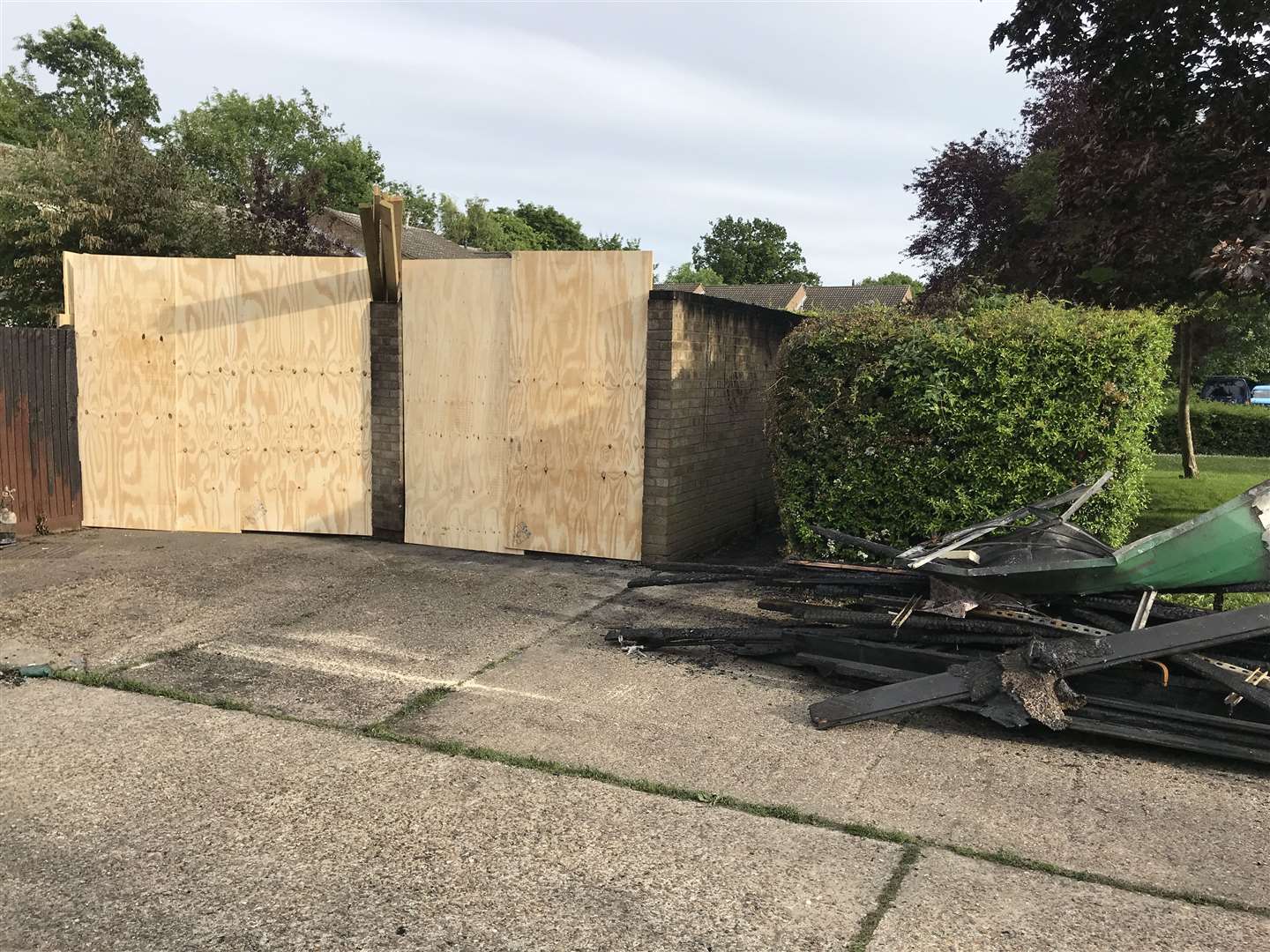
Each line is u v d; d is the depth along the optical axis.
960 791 4.04
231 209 21.39
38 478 9.19
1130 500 6.77
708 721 4.82
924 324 6.94
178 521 9.58
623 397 8.34
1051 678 4.43
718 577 6.23
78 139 21.62
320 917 3.07
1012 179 12.52
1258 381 36.53
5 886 3.22
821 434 7.23
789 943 2.95
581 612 6.86
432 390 8.95
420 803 3.88
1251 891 3.27
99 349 9.48
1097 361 6.47
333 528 9.41
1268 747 4.21
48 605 6.77
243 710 4.88
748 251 89.25
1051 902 3.19
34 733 4.54
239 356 9.37
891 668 5.12
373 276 8.85
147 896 3.17
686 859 3.46
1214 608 4.86
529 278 8.52
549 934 2.99
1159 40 7.91
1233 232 7.35
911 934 2.99
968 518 6.84
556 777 4.15
